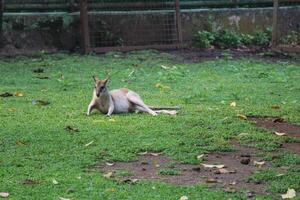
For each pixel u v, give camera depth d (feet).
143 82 55.83
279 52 74.69
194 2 80.59
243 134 36.81
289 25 81.66
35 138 35.42
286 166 31.19
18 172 29.58
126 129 37.78
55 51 73.82
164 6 77.77
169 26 77.51
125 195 26.61
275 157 32.53
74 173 29.55
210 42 77.92
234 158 32.58
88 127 38.17
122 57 69.21
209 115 42.06
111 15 75.20
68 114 42.09
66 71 60.59
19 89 51.75
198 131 37.37
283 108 44.86
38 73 59.52
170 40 77.41
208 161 31.99
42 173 29.45
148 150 33.55
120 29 75.61
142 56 69.46
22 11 74.18
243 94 50.57
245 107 45.11
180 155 32.65
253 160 32.19
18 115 41.52
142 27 76.54
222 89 52.80
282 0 80.43
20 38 72.59
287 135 37.37
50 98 47.93
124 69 61.93
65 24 74.33
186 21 78.69
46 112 42.63
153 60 67.62
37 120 40.06
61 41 74.33
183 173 30.01
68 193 26.86
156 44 76.64
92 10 75.05
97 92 41.70
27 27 72.90
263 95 50.26
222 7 81.87
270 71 62.03
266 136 36.65
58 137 35.70
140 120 40.40
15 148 33.53
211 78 58.18
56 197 26.35
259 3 82.79
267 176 29.27
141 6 77.15
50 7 75.41
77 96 48.98
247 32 81.10
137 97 43.50
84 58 68.39
